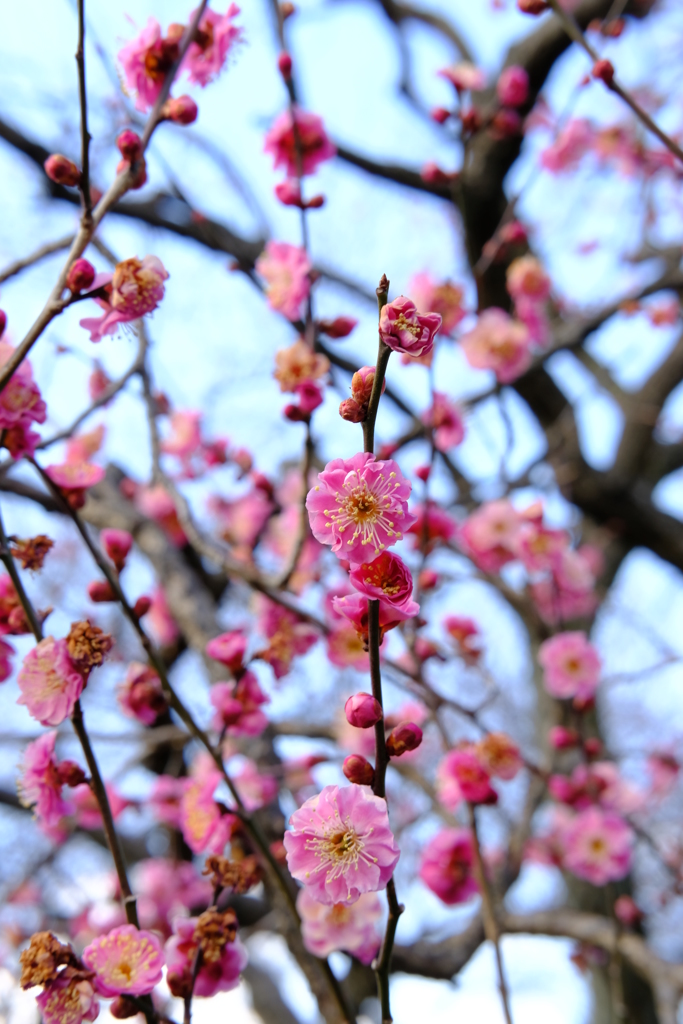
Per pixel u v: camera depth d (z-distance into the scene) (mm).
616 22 2744
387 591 1095
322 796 1141
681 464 6277
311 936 1656
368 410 1095
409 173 5016
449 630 3072
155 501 3619
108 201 1506
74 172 1518
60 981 1231
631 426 5688
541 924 3650
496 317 3434
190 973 1478
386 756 1165
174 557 3479
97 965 1291
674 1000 4387
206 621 3221
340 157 4973
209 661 2971
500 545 3328
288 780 2963
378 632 1112
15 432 1564
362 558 1083
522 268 3822
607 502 5180
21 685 1386
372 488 1096
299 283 2428
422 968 2867
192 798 1844
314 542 2924
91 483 1688
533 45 4418
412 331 1058
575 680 3309
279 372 2318
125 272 1426
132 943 1319
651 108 5504
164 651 4258
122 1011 1295
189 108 1646
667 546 5336
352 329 2471
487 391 3623
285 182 2459
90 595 1801
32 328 1394
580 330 4879
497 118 3223
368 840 1125
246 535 3482
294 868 1128
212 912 1424
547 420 5180
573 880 4535
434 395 2506
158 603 4121
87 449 3195
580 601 3660
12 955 4512
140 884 3816
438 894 2549
